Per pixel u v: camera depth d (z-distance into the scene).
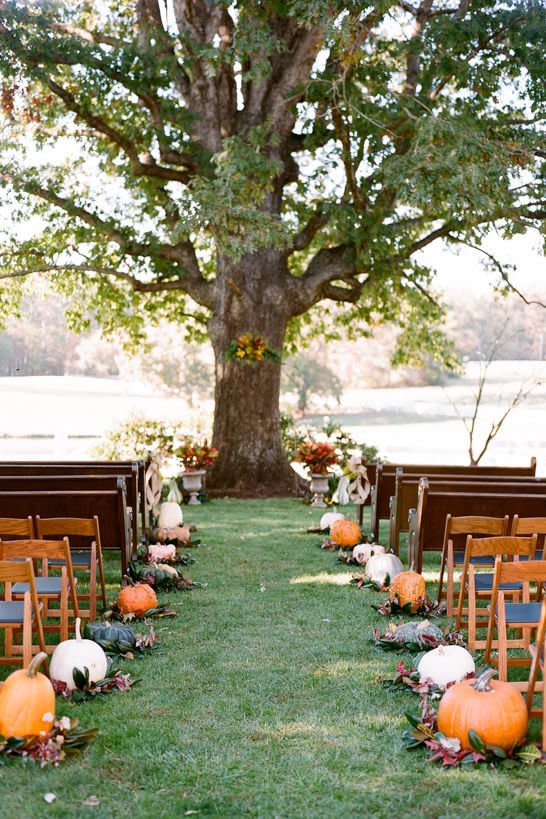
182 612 7.52
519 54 14.53
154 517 12.30
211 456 15.44
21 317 20.62
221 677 5.73
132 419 20.50
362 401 48.50
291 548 10.78
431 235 16.77
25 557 6.22
